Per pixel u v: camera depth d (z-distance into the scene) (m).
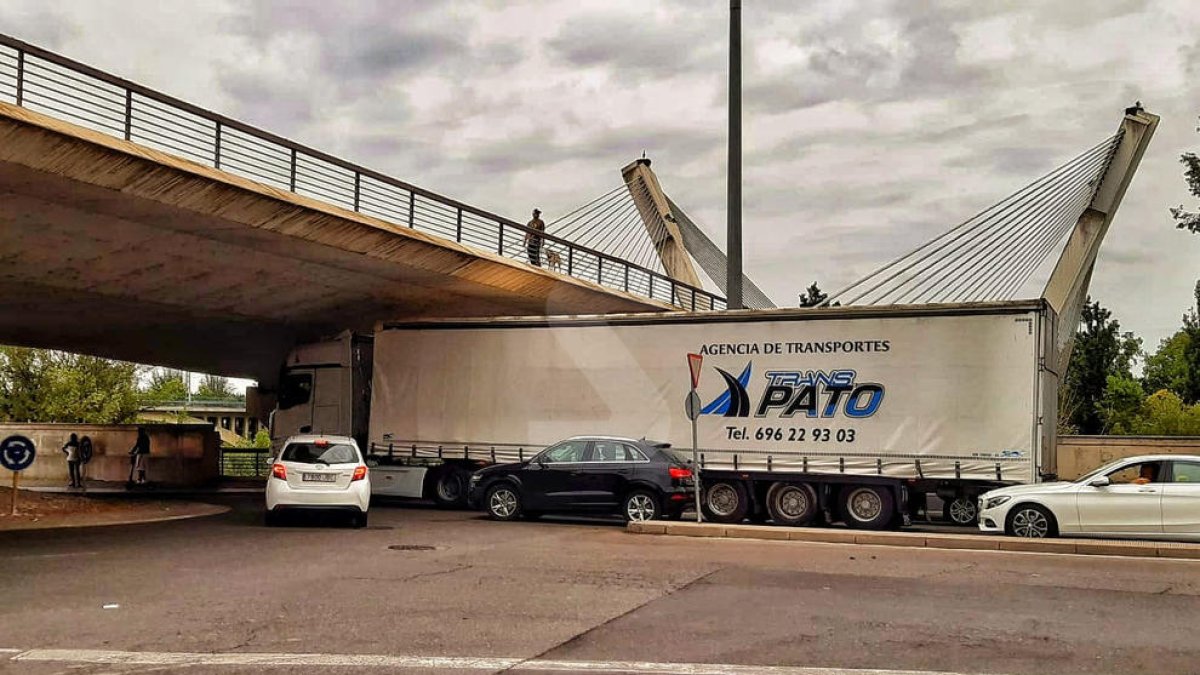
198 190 18.14
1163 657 8.39
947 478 18.38
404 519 20.81
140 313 26.27
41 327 29.17
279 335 30.56
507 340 23.11
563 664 8.12
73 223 18.56
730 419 20.16
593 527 19.27
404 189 24.08
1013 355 18.16
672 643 8.88
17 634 9.04
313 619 9.79
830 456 19.25
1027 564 13.95
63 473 35.38
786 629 9.46
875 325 19.16
